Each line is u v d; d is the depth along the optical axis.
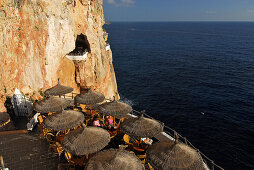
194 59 86.19
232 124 32.44
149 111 37.62
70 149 7.49
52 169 9.13
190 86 51.69
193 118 34.44
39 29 21.02
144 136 8.35
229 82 54.38
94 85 35.19
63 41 26.39
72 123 9.19
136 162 6.87
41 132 11.50
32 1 19.73
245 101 41.62
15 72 17.47
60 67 27.88
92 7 33.94
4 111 15.44
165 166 6.58
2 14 15.45
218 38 182.50
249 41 158.38
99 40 37.22
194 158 6.81
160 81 56.09
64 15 25.83
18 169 9.06
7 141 11.14
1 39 15.19
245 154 25.28
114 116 11.23
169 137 11.55
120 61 81.62
